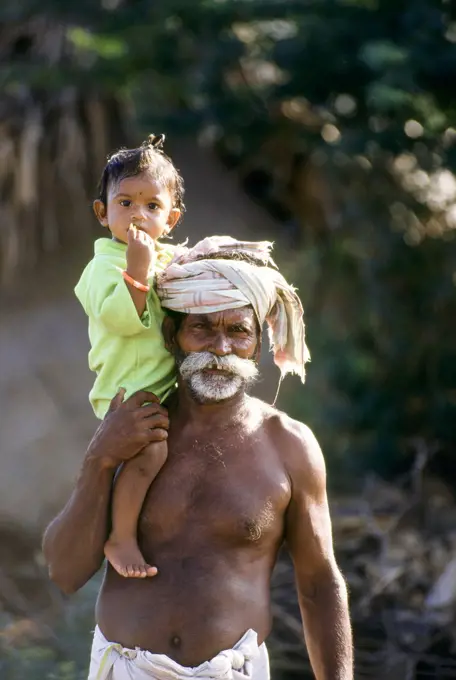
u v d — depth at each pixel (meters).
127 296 6.34
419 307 20.03
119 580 6.62
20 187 20.66
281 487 6.55
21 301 20.89
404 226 19.89
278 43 18.30
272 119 19.69
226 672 6.28
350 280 20.55
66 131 20.86
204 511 6.46
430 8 17.27
